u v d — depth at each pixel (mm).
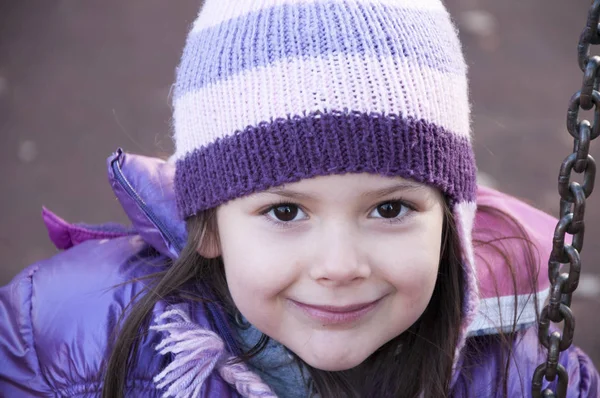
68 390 2480
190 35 2455
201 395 2371
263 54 2145
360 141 2051
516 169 6629
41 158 6578
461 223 2342
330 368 2227
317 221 2115
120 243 2832
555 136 7359
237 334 2549
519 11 10414
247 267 2156
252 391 2359
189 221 2385
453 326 2465
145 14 9906
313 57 2104
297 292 2154
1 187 6086
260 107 2115
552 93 8359
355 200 2076
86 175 6340
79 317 2543
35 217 5688
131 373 2439
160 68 8484
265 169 2100
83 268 2689
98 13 9812
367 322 2203
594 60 1826
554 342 2014
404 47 2154
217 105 2189
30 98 7629
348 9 2168
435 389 2496
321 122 2053
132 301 2494
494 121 7629
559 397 2068
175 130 2436
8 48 8656
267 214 2154
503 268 2670
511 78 8648
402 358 2580
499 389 2621
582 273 5039
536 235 2850
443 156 2180
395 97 2098
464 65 2412
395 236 2135
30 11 9609
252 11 2229
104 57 8648
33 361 2537
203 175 2234
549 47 9531
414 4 2281
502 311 2646
